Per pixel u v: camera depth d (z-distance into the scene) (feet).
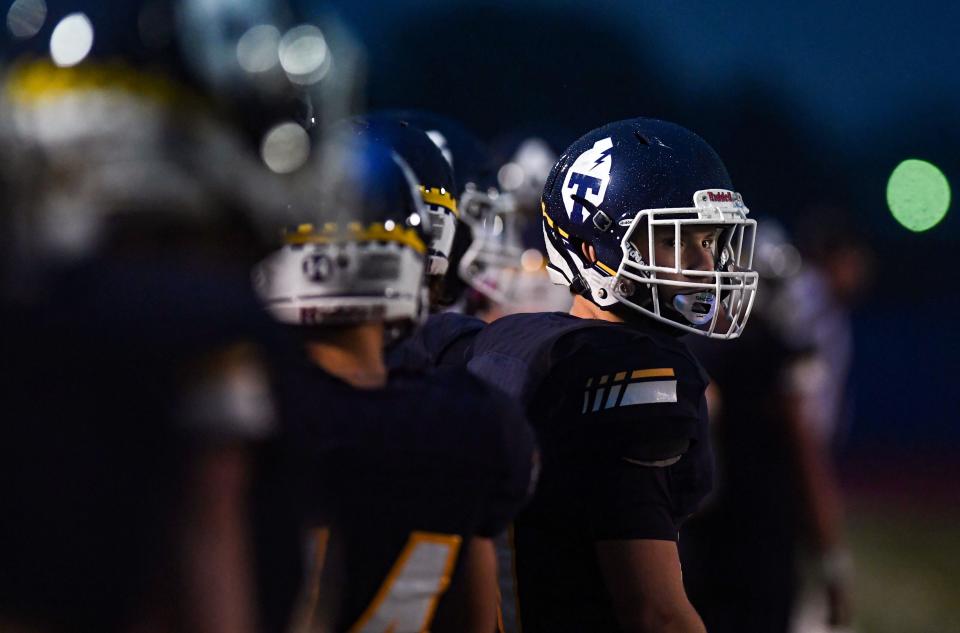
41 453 13.47
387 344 22.71
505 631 26.91
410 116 38.78
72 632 13.34
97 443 13.44
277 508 14.79
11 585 13.38
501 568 27.07
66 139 14.73
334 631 20.11
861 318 237.04
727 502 49.62
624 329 27.27
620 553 25.58
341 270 20.76
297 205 17.97
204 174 15.12
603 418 25.88
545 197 30.14
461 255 37.68
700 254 28.35
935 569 85.46
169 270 14.16
